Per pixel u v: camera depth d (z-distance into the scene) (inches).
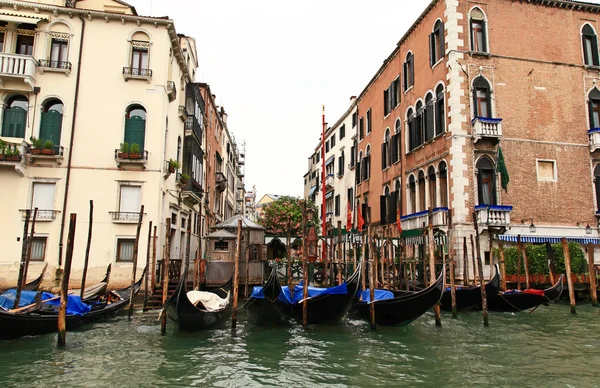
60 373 293.0
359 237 895.1
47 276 602.5
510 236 638.5
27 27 652.1
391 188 913.5
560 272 605.0
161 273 601.0
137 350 355.3
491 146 665.0
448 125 679.7
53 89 642.8
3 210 611.5
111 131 645.3
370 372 297.7
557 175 679.7
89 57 655.8
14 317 355.3
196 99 848.3
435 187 726.5
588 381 277.3
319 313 452.1
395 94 919.0
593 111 721.6
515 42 703.1
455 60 677.9
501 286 561.0
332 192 1438.2
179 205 766.5
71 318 413.1
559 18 729.0
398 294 545.0
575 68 720.3
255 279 716.0
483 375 290.0
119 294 551.5
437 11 734.5
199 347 368.2
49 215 615.5
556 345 370.6
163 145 660.1
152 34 672.4
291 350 358.9
